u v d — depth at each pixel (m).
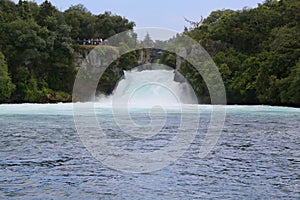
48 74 67.38
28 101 62.84
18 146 20.28
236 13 75.00
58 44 66.94
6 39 63.03
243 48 70.44
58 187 12.65
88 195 11.81
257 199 11.48
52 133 24.95
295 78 50.66
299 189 12.55
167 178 13.91
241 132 25.81
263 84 56.28
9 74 61.22
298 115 38.44
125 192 12.13
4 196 11.62
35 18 70.69
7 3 70.38
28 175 14.20
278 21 70.62
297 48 56.19
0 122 31.19
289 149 19.72
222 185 12.99
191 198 11.54
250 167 15.71
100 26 76.00
